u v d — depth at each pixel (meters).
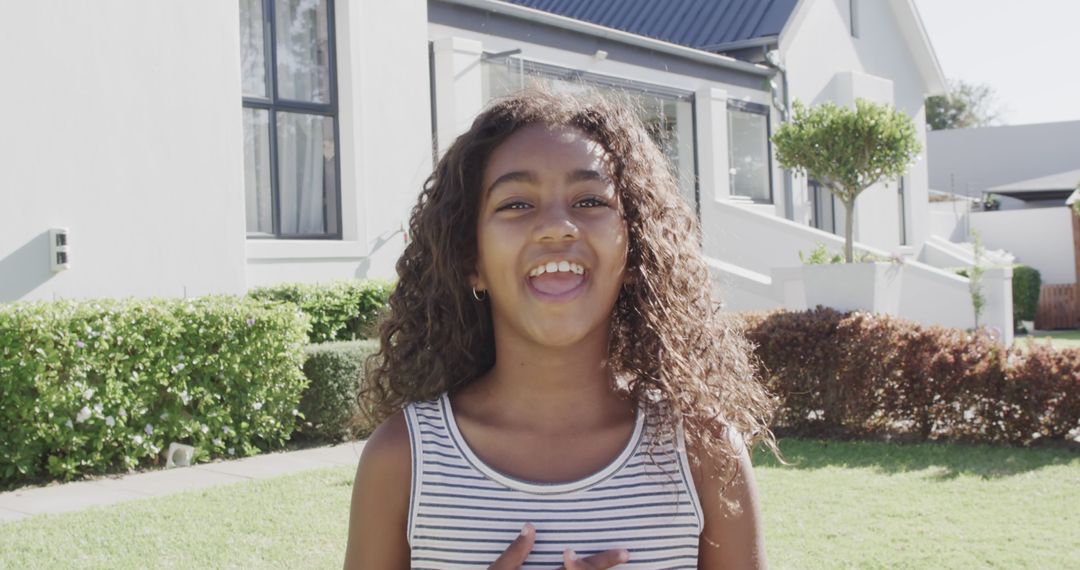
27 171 7.58
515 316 1.69
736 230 15.64
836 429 8.11
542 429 1.70
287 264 9.66
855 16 20.12
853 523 5.28
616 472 1.64
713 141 15.78
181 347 7.28
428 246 1.88
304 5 10.12
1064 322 21.64
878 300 9.70
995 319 15.11
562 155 1.71
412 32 10.91
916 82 22.38
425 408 1.74
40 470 6.84
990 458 7.04
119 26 8.13
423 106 11.00
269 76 9.84
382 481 1.67
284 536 5.11
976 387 7.63
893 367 7.88
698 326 1.91
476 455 1.65
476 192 1.80
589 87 2.28
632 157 1.83
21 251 7.53
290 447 8.05
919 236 21.91
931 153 40.94
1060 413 7.42
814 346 8.11
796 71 17.97
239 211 8.92
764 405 2.06
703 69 15.93
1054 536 4.97
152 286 8.32
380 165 10.56
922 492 5.99
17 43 7.53
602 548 1.59
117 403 6.91
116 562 4.64
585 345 1.72
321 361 8.20
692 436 1.72
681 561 1.63
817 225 18.94
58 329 6.57
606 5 19.28
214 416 7.45
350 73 10.26
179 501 5.89
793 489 6.11
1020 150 39.44
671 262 1.86
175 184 8.48
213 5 8.77
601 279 1.70
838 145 10.32
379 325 2.03
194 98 8.62
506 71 12.59
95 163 7.97
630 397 1.79
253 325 7.65
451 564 1.60
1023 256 23.98
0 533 5.16
